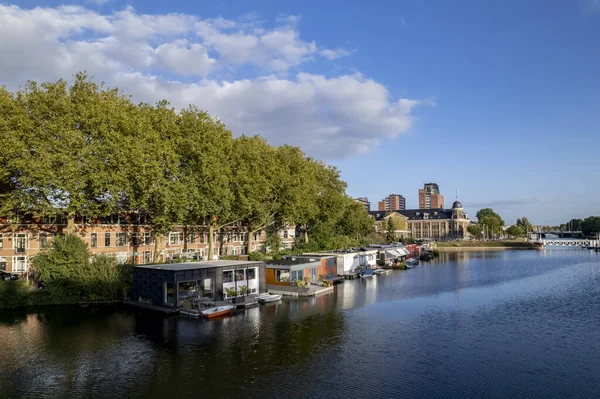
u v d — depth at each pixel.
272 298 61.25
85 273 58.91
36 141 57.34
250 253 95.88
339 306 58.72
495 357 38.41
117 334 44.16
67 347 40.09
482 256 160.75
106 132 61.22
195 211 78.69
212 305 53.00
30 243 72.75
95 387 31.53
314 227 120.69
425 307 58.69
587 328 48.09
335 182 129.88
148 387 31.48
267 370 34.69
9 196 60.59
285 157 99.81
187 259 80.69
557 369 35.59
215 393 30.52
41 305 57.31
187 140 71.50
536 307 59.28
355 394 30.50
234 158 83.06
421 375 34.06
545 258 148.62
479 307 59.03
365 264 102.25
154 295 55.81
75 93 62.66
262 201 94.00
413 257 141.62
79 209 61.81
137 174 63.34
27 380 32.84
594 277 92.56
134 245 87.75
